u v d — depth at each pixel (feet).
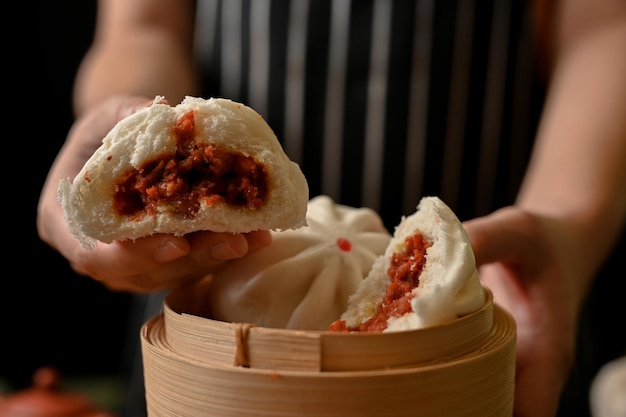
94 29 3.25
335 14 1.97
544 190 1.74
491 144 2.06
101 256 1.22
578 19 1.94
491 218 1.43
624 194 1.74
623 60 1.82
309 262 1.28
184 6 2.30
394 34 1.95
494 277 1.53
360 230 1.39
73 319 3.43
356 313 1.23
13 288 3.33
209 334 1.03
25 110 3.26
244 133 1.11
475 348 1.07
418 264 1.17
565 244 1.52
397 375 0.97
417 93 1.97
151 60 2.05
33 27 3.20
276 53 2.02
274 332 0.99
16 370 3.38
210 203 1.10
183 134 1.10
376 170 2.01
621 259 2.99
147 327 1.19
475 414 1.02
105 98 1.93
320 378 0.96
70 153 1.38
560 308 1.45
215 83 2.17
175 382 1.04
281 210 1.13
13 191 3.29
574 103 1.84
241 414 0.98
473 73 2.00
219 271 1.29
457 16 1.95
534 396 1.40
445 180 2.04
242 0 2.06
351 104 1.99
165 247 1.14
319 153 2.04
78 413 1.91
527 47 2.07
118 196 1.11
